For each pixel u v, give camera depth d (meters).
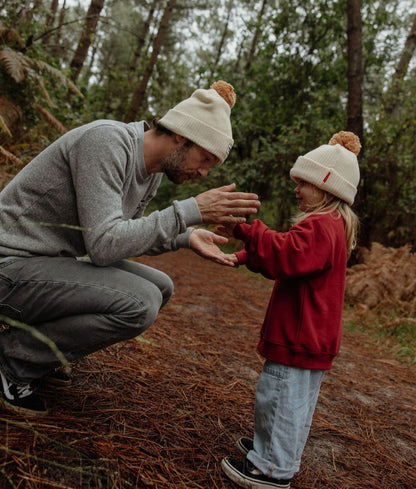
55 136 5.17
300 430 1.56
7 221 1.53
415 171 7.82
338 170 1.77
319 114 8.74
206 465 1.61
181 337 3.12
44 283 1.49
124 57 19.52
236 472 1.54
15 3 5.11
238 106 9.48
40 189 1.53
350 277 6.03
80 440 1.39
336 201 1.80
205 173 1.71
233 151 9.86
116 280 1.54
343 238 1.68
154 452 1.57
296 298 1.58
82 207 1.47
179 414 1.93
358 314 5.14
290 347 1.54
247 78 10.30
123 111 13.30
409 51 9.41
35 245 1.54
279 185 9.51
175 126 1.57
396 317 4.95
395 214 7.97
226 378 2.54
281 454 1.52
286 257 1.55
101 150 1.48
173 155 1.62
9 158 3.97
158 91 14.33
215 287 5.78
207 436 1.81
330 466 1.84
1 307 1.53
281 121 9.61
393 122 8.26
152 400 1.99
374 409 2.59
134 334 1.59
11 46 5.02
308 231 1.58
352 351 3.86
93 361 2.23
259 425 1.59
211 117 1.59
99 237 1.45
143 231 1.48
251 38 15.80
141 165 1.64
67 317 1.54
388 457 2.01
